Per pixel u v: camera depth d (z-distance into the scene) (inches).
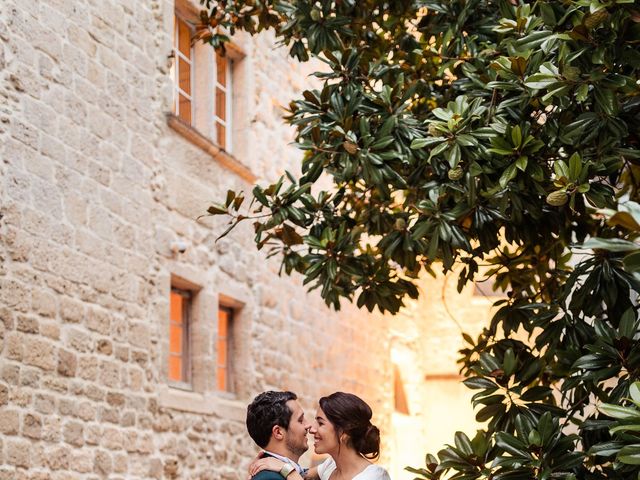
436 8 252.5
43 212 315.6
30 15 317.7
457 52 248.1
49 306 314.2
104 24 361.4
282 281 497.7
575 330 209.6
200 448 400.8
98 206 346.6
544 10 196.7
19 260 301.4
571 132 199.6
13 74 306.8
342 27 262.2
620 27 189.3
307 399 521.0
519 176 209.5
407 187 246.2
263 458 182.9
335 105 248.5
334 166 255.8
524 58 200.5
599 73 187.2
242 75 471.8
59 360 316.5
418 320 730.2
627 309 186.5
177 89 427.2
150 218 380.8
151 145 386.3
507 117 216.2
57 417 312.8
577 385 211.6
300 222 257.1
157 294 380.2
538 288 277.6
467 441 198.4
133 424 354.9
